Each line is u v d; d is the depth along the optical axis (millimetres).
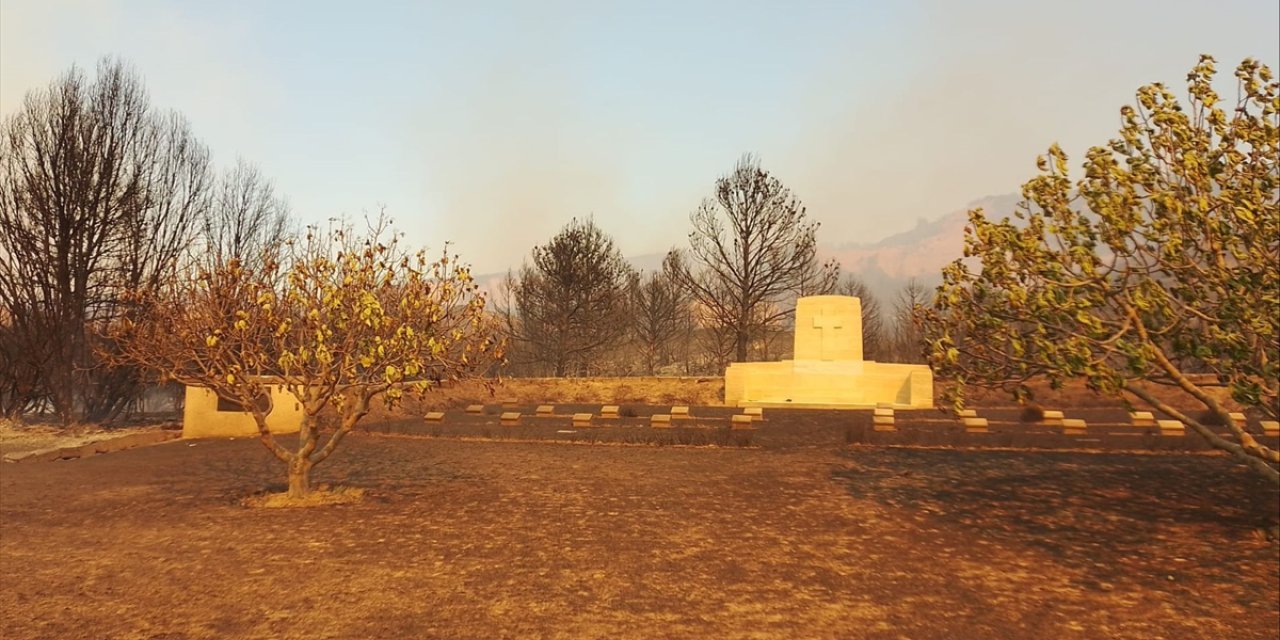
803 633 7230
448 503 13023
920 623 7535
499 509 12523
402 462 18219
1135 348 8773
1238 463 15664
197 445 23109
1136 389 10312
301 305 13031
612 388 33875
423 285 13383
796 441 20141
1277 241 9172
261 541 10586
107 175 30875
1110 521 11539
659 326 59406
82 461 20453
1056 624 7574
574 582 8711
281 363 12281
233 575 8969
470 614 7664
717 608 7898
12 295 29844
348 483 15344
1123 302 9367
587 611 7773
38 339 29516
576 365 53156
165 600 8086
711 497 13438
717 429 22328
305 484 13477
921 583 8781
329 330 12523
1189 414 23312
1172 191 9883
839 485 14328
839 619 7613
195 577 8906
